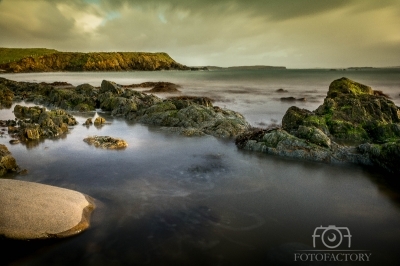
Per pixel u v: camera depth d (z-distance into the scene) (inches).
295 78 5462.6
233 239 490.0
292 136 935.0
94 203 601.9
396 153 740.7
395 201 620.7
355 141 1015.6
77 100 1935.3
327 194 658.2
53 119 1269.7
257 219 552.7
